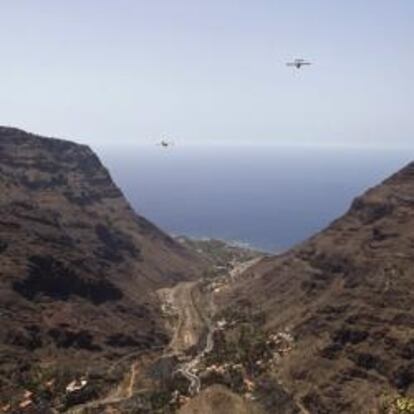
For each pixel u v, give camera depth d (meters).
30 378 180.25
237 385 176.75
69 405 173.88
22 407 165.75
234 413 144.75
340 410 160.00
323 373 172.38
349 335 179.88
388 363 166.12
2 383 174.50
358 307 189.62
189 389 177.12
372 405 156.88
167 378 188.75
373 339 175.25
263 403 165.25
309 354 181.38
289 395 169.25
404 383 160.25
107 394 182.62
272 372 182.25
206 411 144.50
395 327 175.88
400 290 189.12
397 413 128.75
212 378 183.88
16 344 194.62
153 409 166.50
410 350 166.75
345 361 173.12
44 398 174.25
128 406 170.75
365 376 166.88
